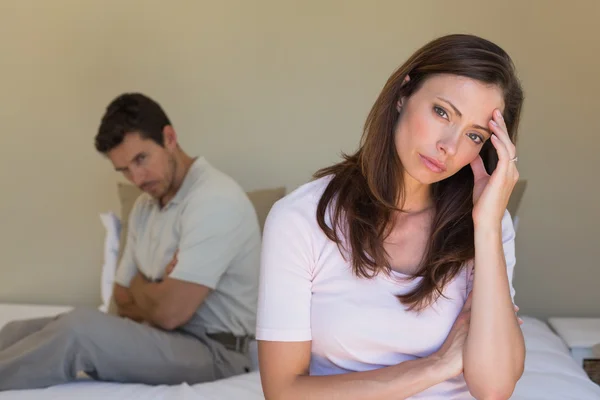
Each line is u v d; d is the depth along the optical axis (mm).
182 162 2307
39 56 3002
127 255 2381
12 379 1849
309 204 1314
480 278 1251
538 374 1950
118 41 2961
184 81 2941
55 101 3016
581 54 2695
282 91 2895
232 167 2945
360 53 2834
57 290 3094
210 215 2172
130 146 2221
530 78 2727
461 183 1335
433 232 1307
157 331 2049
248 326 2234
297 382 1271
